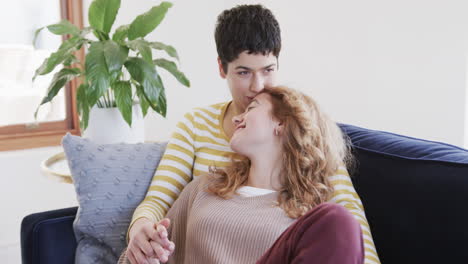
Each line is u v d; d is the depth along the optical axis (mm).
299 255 847
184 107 2857
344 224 849
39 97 2580
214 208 1097
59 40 2609
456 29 1859
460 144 1908
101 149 1326
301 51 2545
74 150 1301
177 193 1293
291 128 1118
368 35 2189
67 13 2602
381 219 1186
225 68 1289
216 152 1294
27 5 2504
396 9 2059
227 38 1226
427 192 1096
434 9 1924
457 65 1876
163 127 2799
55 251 1291
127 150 1350
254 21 1206
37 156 2469
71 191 2584
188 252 1108
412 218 1115
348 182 1208
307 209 1068
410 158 1174
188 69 2842
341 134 1262
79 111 1679
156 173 1306
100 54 1536
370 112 2227
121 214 1276
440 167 1105
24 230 1287
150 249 1039
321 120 1194
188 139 1326
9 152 2463
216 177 1187
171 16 2732
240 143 1127
